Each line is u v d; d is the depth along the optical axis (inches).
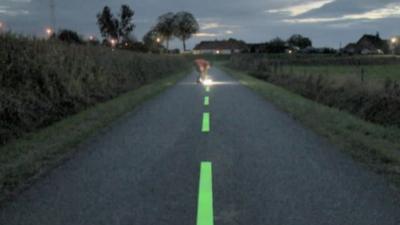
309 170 217.9
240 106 513.7
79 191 183.8
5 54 364.2
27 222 148.3
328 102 622.5
